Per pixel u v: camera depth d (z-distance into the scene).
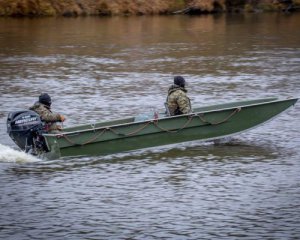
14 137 21.34
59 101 30.23
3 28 57.72
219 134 22.66
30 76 36.84
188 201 17.88
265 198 18.05
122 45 49.03
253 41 51.16
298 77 36.56
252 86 33.84
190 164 20.80
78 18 67.50
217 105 24.25
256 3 76.56
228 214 17.03
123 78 36.38
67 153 21.09
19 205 17.67
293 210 17.25
